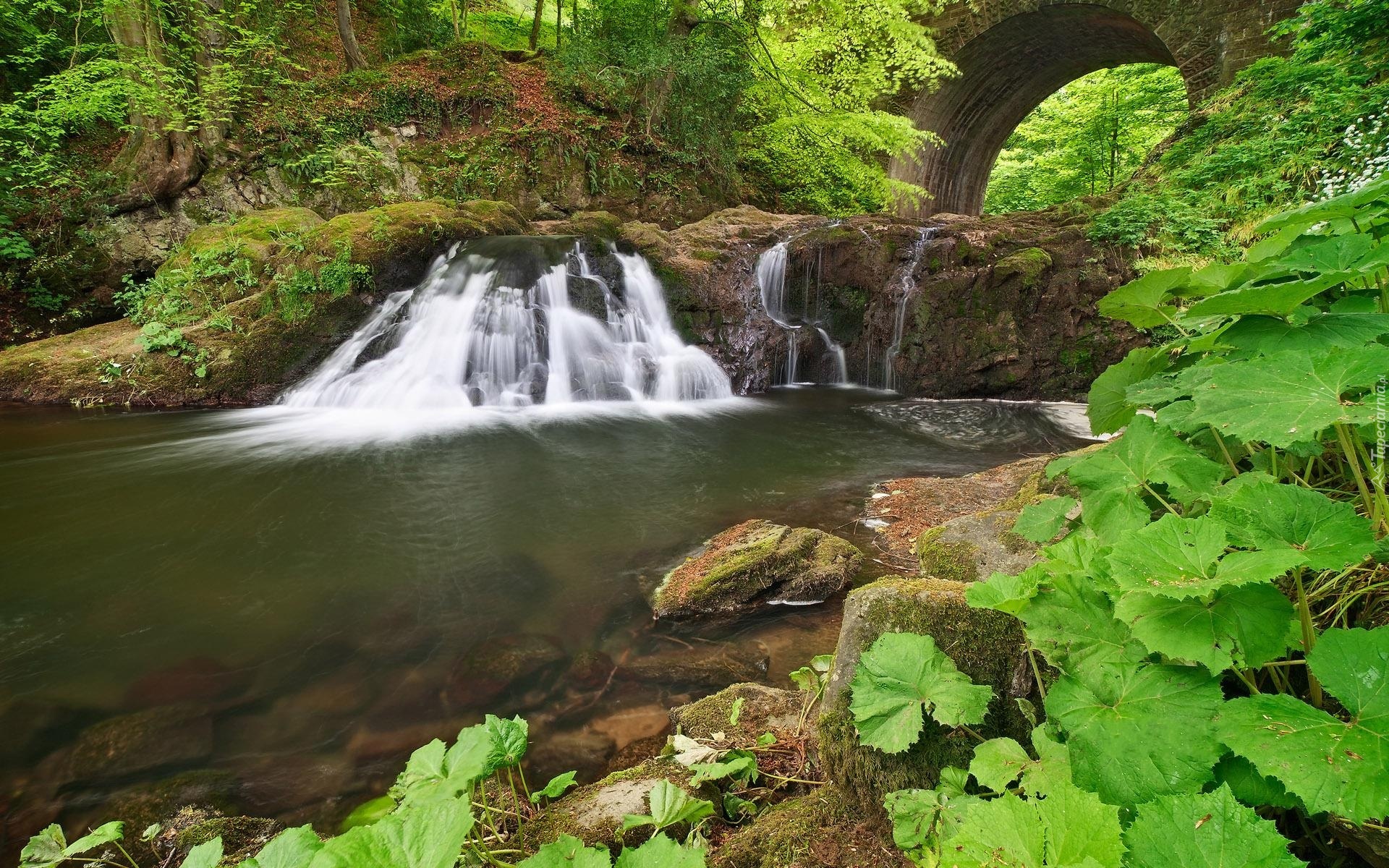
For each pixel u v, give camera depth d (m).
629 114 14.04
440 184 11.84
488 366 8.18
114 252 10.01
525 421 7.34
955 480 5.05
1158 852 0.79
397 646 2.90
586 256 9.30
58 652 2.83
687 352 9.52
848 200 16.55
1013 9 15.21
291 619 3.11
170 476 5.15
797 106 14.36
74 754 2.24
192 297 8.30
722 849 1.58
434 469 5.48
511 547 3.95
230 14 11.09
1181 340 1.72
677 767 1.95
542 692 2.58
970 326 9.09
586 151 13.08
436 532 4.17
